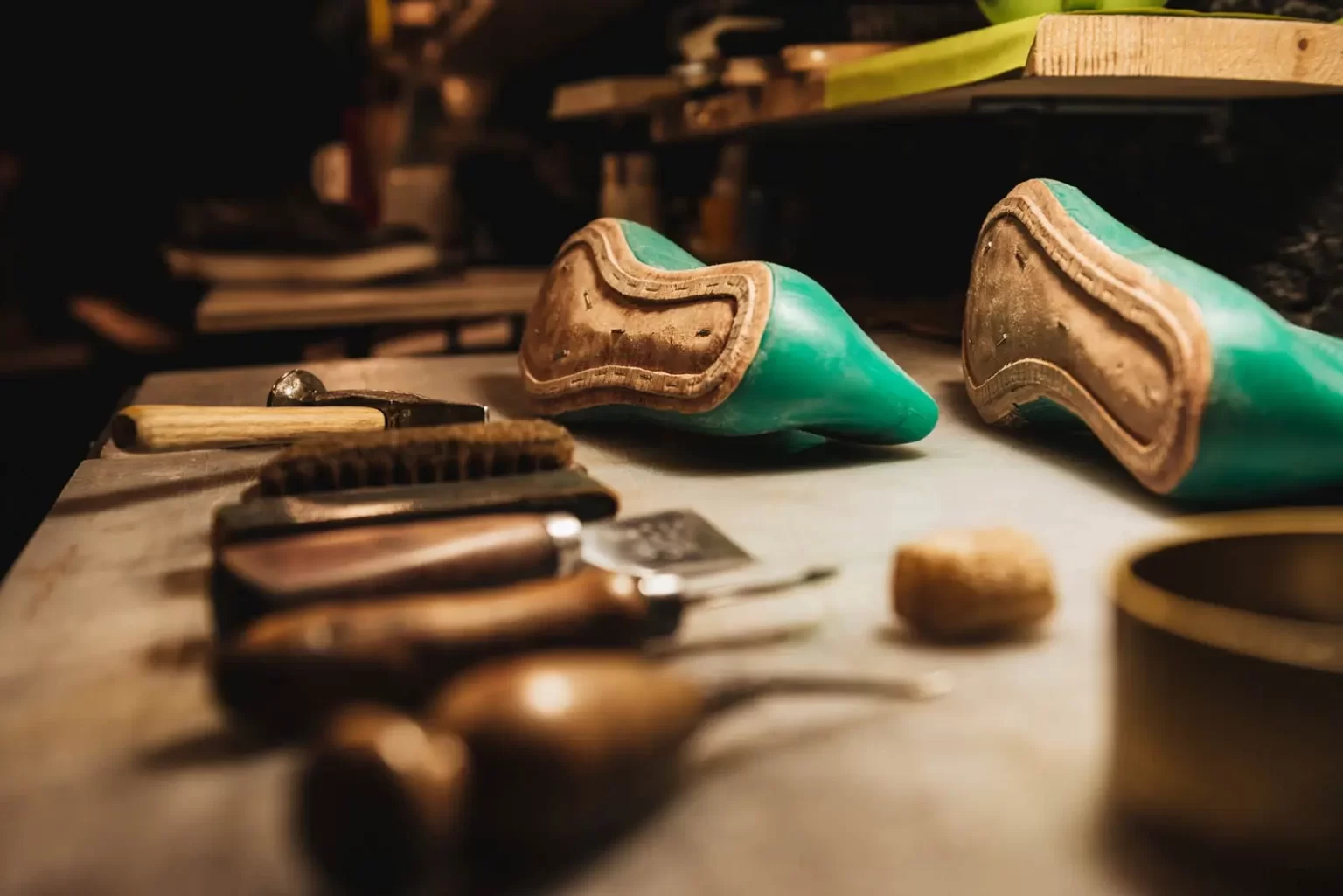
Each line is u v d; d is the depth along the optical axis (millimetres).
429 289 2082
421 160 2816
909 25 1412
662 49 2223
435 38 2779
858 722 481
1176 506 758
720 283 870
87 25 3053
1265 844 387
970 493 797
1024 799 429
